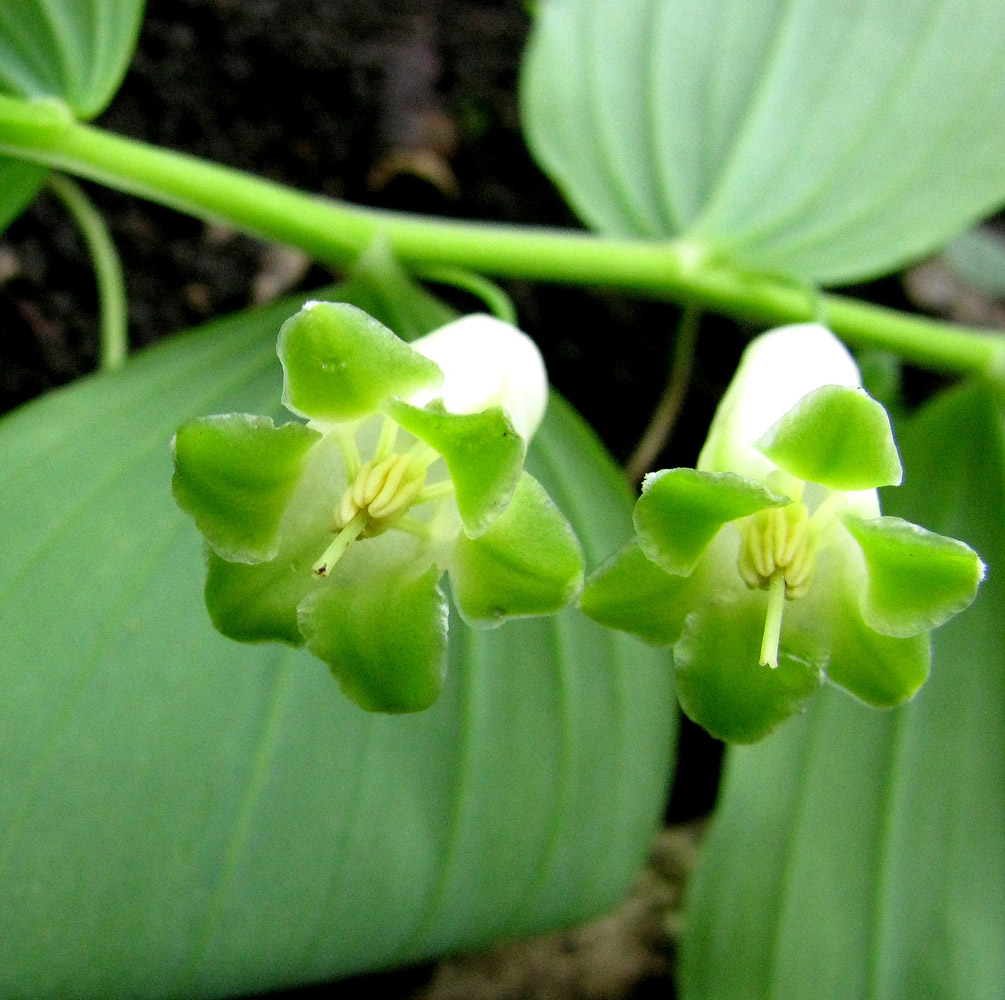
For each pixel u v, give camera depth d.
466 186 0.09
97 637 0.05
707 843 0.06
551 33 0.07
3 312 0.07
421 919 0.05
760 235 0.07
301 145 0.08
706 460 0.05
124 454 0.06
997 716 0.06
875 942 0.06
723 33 0.07
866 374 0.09
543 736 0.06
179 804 0.05
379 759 0.05
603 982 0.07
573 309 0.09
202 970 0.05
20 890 0.05
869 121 0.07
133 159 0.06
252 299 0.08
